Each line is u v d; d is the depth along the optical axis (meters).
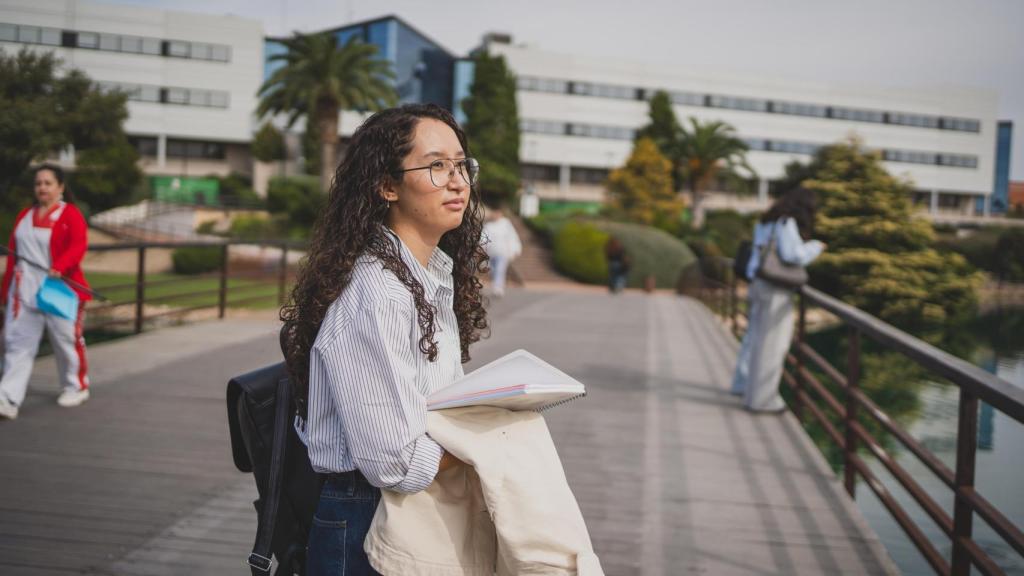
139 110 46.91
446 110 1.38
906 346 2.98
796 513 3.46
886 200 25.61
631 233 31.88
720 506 3.54
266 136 47.06
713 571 2.84
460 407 1.24
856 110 62.56
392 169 1.32
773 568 2.88
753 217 46.94
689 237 41.16
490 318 11.05
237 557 2.83
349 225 1.29
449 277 1.46
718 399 5.89
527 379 1.23
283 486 1.41
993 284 30.73
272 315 10.87
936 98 64.31
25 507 3.23
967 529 2.51
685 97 58.56
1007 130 71.75
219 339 7.90
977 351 16.78
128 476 3.67
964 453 2.48
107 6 45.53
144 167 45.34
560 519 1.22
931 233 25.61
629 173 45.09
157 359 6.68
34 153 26.56
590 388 6.21
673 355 8.06
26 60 29.64
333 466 1.27
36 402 4.97
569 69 55.56
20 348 4.55
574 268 31.81
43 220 4.51
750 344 5.69
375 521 1.26
